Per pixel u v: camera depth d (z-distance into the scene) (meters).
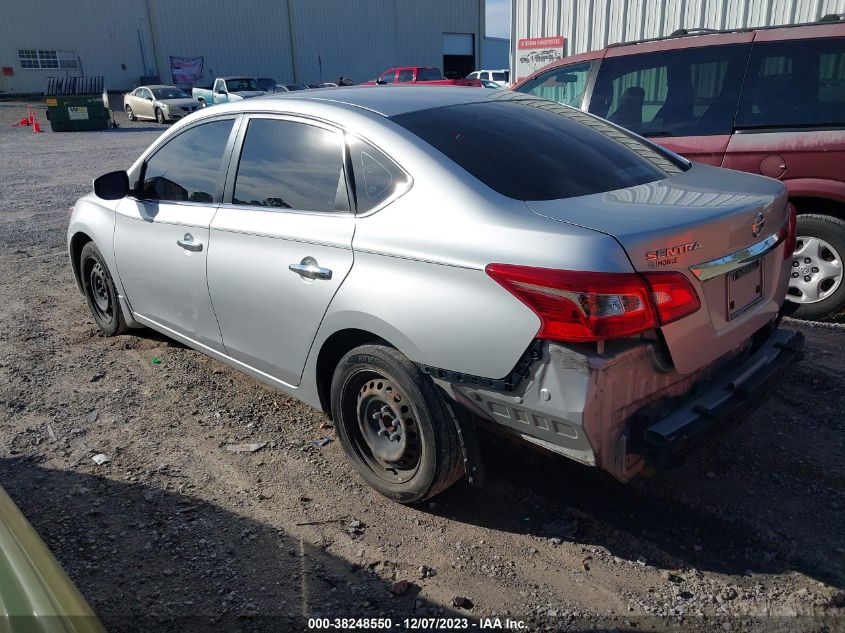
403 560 2.86
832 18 5.60
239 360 3.86
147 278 4.38
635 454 2.58
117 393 4.41
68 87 27.06
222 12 40.44
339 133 3.22
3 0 35.69
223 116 3.88
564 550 2.89
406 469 3.15
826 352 4.58
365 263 2.95
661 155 3.53
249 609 2.60
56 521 3.12
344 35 44.44
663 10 10.07
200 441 3.82
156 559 2.87
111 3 37.91
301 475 3.48
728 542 2.89
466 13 49.19
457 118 3.24
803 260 5.11
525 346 2.47
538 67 11.53
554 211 2.61
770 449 3.52
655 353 2.47
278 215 3.40
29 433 3.93
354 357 3.09
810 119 4.83
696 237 2.51
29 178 14.54
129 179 4.51
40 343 5.30
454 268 2.63
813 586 2.63
